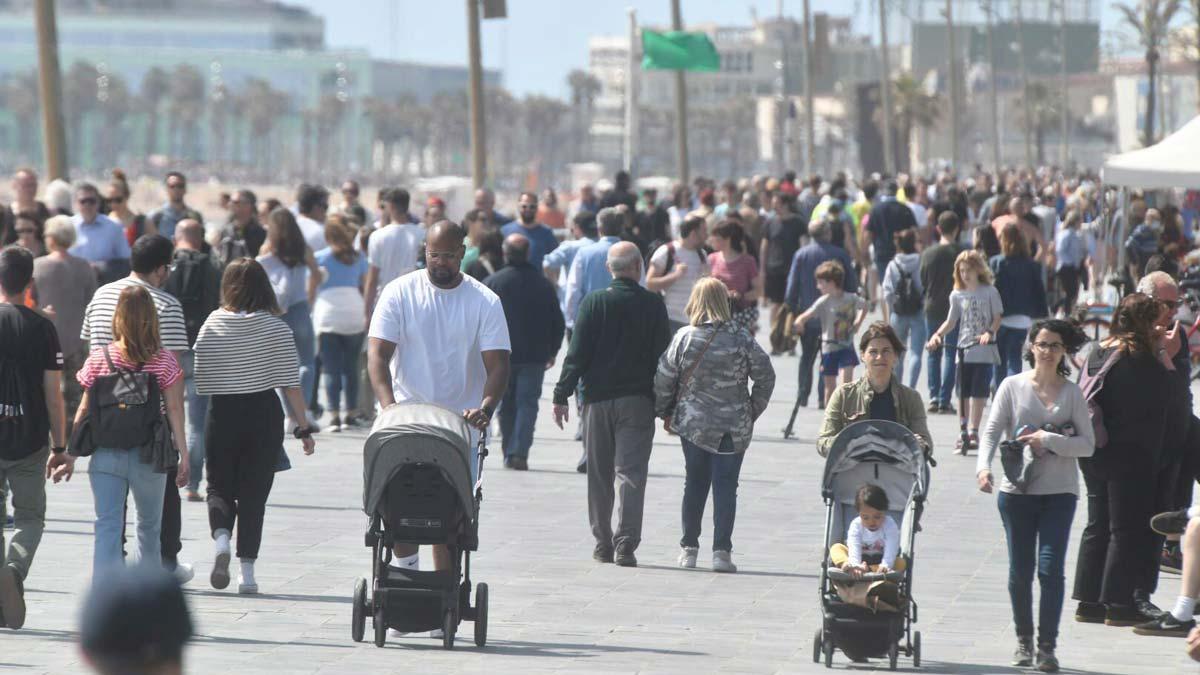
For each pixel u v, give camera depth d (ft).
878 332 114.52
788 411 247.91
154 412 109.81
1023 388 103.86
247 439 121.49
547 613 117.50
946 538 150.61
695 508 137.08
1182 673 103.40
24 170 208.23
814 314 233.55
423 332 107.04
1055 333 102.73
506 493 172.14
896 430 105.19
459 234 107.65
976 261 205.26
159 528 112.88
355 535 146.61
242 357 121.29
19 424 108.88
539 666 99.55
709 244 219.41
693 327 135.54
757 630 113.39
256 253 221.46
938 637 112.37
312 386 209.26
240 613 114.01
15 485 111.04
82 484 172.24
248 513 121.70
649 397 138.10
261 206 247.09
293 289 205.05
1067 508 102.94
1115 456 116.57
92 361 110.42
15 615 105.40
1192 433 124.47
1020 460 102.27
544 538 148.05
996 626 116.47
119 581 28.71
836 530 105.70
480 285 108.78
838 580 101.19
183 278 163.84
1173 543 140.56
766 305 433.89
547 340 186.80
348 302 216.95
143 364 110.22
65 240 169.27
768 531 154.40
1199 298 258.37
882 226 325.21
